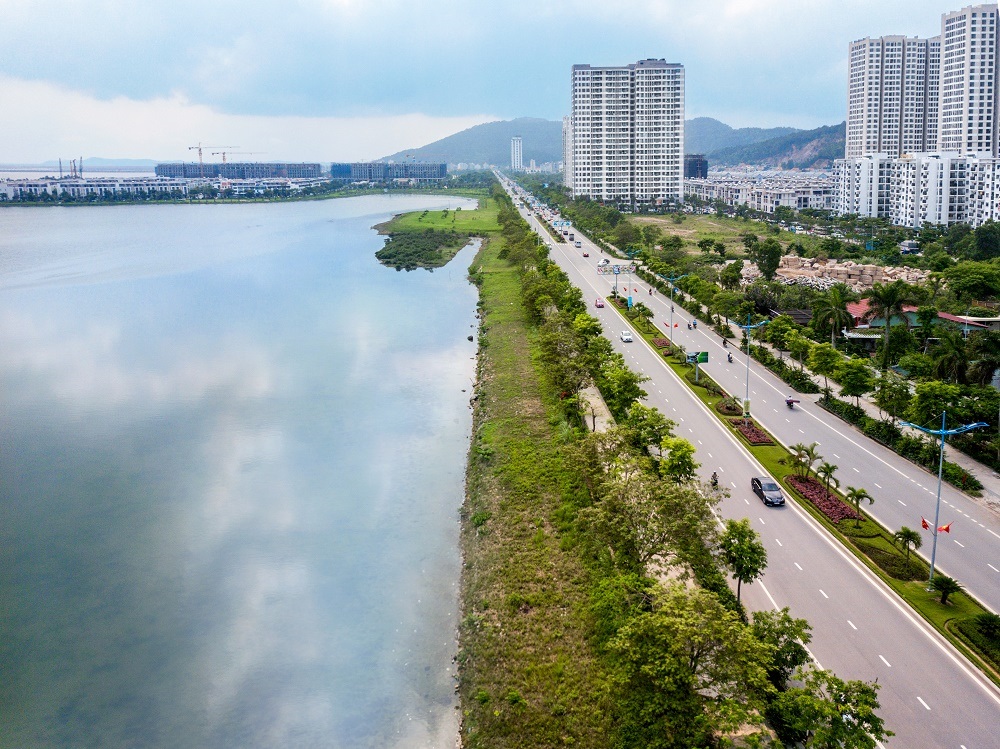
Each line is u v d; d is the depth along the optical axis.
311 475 140.50
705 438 142.25
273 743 79.19
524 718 76.19
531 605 93.75
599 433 107.62
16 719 83.38
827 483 117.44
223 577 109.00
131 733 81.19
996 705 74.06
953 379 150.00
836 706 61.00
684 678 62.38
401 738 78.94
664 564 87.62
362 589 105.12
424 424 164.00
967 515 112.00
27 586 107.38
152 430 162.88
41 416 171.25
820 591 93.06
